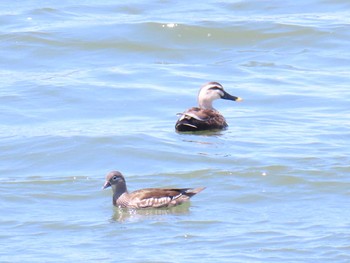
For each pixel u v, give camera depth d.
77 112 26.72
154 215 18.89
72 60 32.16
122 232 18.03
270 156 22.23
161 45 33.34
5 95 27.98
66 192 20.33
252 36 33.91
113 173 19.48
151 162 22.30
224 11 37.00
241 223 18.36
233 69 30.95
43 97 27.83
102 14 36.62
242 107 27.19
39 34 33.75
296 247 17.14
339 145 23.03
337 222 18.25
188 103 27.53
